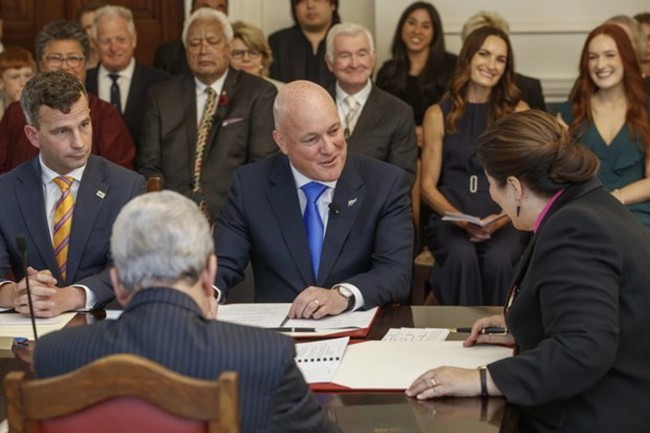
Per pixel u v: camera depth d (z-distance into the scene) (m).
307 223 2.95
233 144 4.64
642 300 2.07
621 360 2.08
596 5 5.71
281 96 2.88
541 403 2.00
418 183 4.84
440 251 4.36
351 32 4.58
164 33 6.07
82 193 2.95
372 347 2.33
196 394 1.43
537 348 2.02
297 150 2.86
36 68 5.24
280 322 2.56
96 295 2.73
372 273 2.80
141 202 1.61
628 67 4.40
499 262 4.20
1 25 5.68
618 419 2.06
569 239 2.05
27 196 2.93
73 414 1.48
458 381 2.01
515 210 2.22
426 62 5.30
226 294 2.94
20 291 2.65
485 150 2.20
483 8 5.73
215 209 4.57
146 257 1.58
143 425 1.46
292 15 5.63
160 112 4.71
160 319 1.56
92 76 5.22
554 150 2.14
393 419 1.88
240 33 5.30
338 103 4.66
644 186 4.34
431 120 4.62
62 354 1.58
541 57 5.79
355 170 2.99
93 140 4.57
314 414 1.64
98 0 6.03
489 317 2.40
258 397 1.56
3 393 2.03
